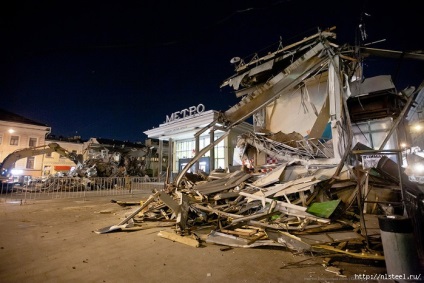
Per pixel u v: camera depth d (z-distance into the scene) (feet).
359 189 14.33
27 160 109.60
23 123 107.86
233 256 13.52
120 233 18.99
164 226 20.98
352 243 13.55
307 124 35.37
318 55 26.32
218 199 22.99
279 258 13.07
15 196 50.31
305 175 23.31
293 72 26.30
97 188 61.21
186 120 74.74
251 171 31.65
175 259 13.20
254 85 37.93
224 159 72.90
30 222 23.54
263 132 37.27
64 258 13.50
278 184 22.88
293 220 17.28
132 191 58.54
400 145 33.53
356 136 36.04
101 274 11.34
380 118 34.76
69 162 123.54
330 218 16.15
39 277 11.03
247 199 22.47
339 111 24.94
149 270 11.76
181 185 31.45
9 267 12.21
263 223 16.97
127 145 147.84
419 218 12.32
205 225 20.12
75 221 23.94
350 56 27.07
